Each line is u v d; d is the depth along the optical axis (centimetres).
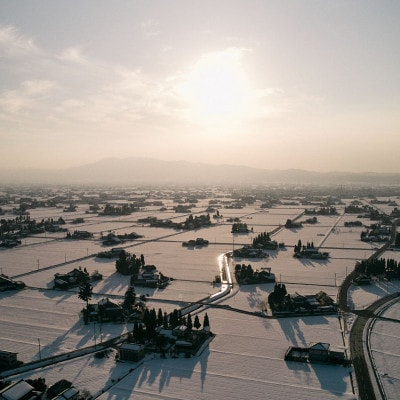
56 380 6431
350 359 7000
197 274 13175
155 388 6162
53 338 8031
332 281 12150
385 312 9381
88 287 9962
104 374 6606
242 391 6066
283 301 9844
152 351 7431
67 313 9475
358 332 8194
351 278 12450
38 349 7544
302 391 6044
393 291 11044
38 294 11019
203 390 6100
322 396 5909
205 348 7562
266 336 8075
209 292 11175
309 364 6875
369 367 6731
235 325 8694
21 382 5956
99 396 5962
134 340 7688
